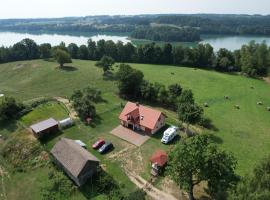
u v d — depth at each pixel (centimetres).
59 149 5066
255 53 13038
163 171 4834
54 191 4600
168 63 14412
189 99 7188
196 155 3628
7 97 7350
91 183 4641
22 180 5019
